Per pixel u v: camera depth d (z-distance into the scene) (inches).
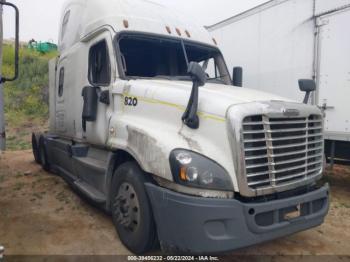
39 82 814.5
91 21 222.1
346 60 234.2
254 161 138.3
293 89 268.5
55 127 313.9
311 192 155.9
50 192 262.4
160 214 140.6
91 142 217.5
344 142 250.8
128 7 211.3
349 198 260.5
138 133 157.1
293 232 146.5
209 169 133.7
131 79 188.4
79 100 239.8
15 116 691.4
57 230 189.3
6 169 349.7
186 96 153.3
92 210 221.8
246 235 132.6
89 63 221.0
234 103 141.6
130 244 161.6
